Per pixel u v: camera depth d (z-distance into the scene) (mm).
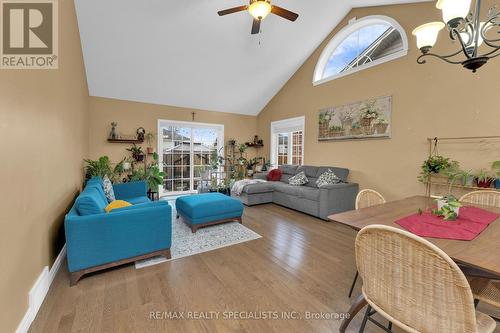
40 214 1725
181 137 6000
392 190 3668
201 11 3545
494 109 2654
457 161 2936
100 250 2008
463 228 1312
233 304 1691
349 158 4336
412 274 905
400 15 3543
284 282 1976
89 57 3936
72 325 1470
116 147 5055
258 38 4324
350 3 4031
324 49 4820
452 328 841
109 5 3193
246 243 2803
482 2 2719
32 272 1559
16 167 1341
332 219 1521
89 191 2307
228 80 5320
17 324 1328
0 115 1177
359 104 4121
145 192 3857
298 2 3771
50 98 2002
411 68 3395
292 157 5938
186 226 3385
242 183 4953
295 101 5637
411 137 3410
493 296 1191
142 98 5227
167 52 4172
